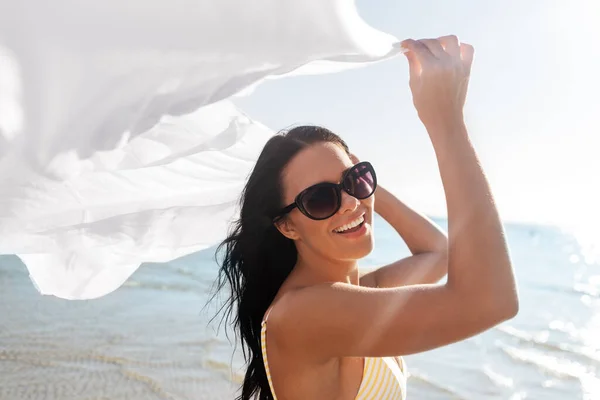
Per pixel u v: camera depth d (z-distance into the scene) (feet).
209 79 3.33
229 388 25.45
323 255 6.12
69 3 2.97
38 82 2.99
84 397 23.47
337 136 6.28
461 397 26.76
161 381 25.79
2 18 2.87
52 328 33.73
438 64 4.67
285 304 5.76
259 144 6.48
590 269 87.45
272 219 6.12
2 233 4.69
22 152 3.05
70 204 5.02
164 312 39.81
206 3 3.22
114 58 3.11
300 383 5.77
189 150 4.39
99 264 6.19
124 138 3.22
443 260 7.57
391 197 7.87
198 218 6.32
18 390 23.57
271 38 3.36
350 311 5.18
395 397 6.31
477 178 4.70
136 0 3.10
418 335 4.78
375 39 3.89
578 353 35.78
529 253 116.88
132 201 5.69
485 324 4.56
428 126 4.83
